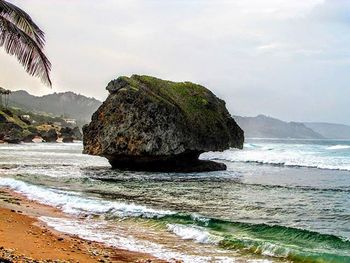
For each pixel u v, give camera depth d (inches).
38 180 1291.8
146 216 762.2
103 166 1918.1
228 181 1416.1
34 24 626.8
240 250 560.1
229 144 2015.3
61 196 957.2
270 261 509.7
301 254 521.7
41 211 802.2
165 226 691.4
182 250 558.3
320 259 504.4
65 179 1343.5
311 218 783.7
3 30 595.5
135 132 1681.8
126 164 1768.0
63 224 695.7
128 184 1288.1
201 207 899.4
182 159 1797.5
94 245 569.9
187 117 1812.3
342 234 657.6
